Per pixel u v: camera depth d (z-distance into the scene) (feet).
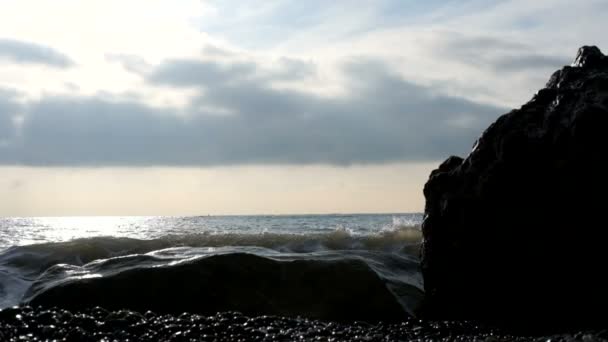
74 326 22.63
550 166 25.30
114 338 21.47
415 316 28.94
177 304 28.43
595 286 24.13
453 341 21.89
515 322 25.88
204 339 21.29
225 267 29.81
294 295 29.32
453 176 28.94
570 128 24.94
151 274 29.37
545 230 25.25
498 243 26.37
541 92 27.78
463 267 27.50
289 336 21.93
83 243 45.75
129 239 49.19
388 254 37.81
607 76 25.81
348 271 30.60
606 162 24.00
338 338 22.11
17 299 34.22
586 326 24.00
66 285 28.94
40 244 44.91
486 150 27.76
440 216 28.63
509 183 26.21
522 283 25.86
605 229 23.93
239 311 28.27
